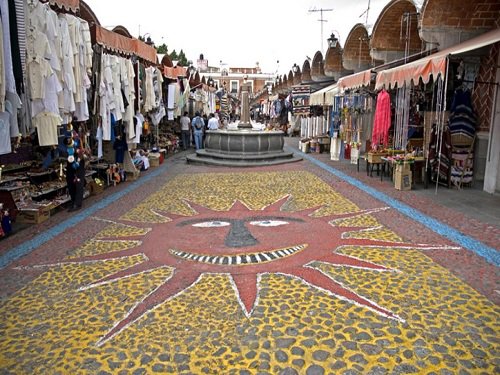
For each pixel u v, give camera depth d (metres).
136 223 7.09
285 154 15.63
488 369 3.06
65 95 6.76
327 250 5.59
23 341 3.55
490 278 4.61
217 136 15.78
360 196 9.00
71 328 3.73
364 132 15.19
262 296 4.27
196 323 3.77
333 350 3.32
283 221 7.09
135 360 3.25
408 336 3.49
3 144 5.34
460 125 9.66
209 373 3.07
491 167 9.12
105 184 10.51
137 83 10.49
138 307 4.09
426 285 4.45
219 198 9.02
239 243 5.95
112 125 9.22
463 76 9.45
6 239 6.29
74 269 5.09
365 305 4.03
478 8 9.36
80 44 7.19
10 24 5.07
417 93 11.18
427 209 7.74
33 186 7.82
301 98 24.08
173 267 5.09
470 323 3.68
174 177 11.92
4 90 4.89
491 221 6.87
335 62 19.48
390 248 5.63
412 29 12.07
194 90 21.52
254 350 3.34
